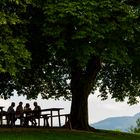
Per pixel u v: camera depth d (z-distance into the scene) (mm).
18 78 34312
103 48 27297
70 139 26094
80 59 26781
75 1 26422
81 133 30719
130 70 36094
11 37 24734
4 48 23578
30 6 28547
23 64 25750
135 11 28266
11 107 33875
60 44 26453
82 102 35656
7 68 23844
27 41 29047
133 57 30109
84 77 35875
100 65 35812
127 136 34500
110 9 26656
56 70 38312
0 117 32875
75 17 25719
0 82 36500
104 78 43125
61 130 31547
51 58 33688
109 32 27234
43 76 37344
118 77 40688
